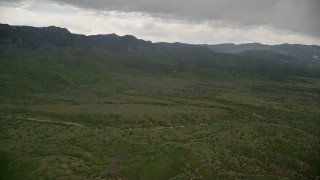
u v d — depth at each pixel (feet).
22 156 584.40
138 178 525.34
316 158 641.40
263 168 577.02
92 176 529.04
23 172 540.93
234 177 533.96
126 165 561.84
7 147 625.00
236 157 591.78
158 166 549.95
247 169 562.66
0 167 558.56
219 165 560.61
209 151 600.39
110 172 542.57
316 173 597.11
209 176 531.09
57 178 518.37
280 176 556.51
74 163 565.53
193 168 549.13
